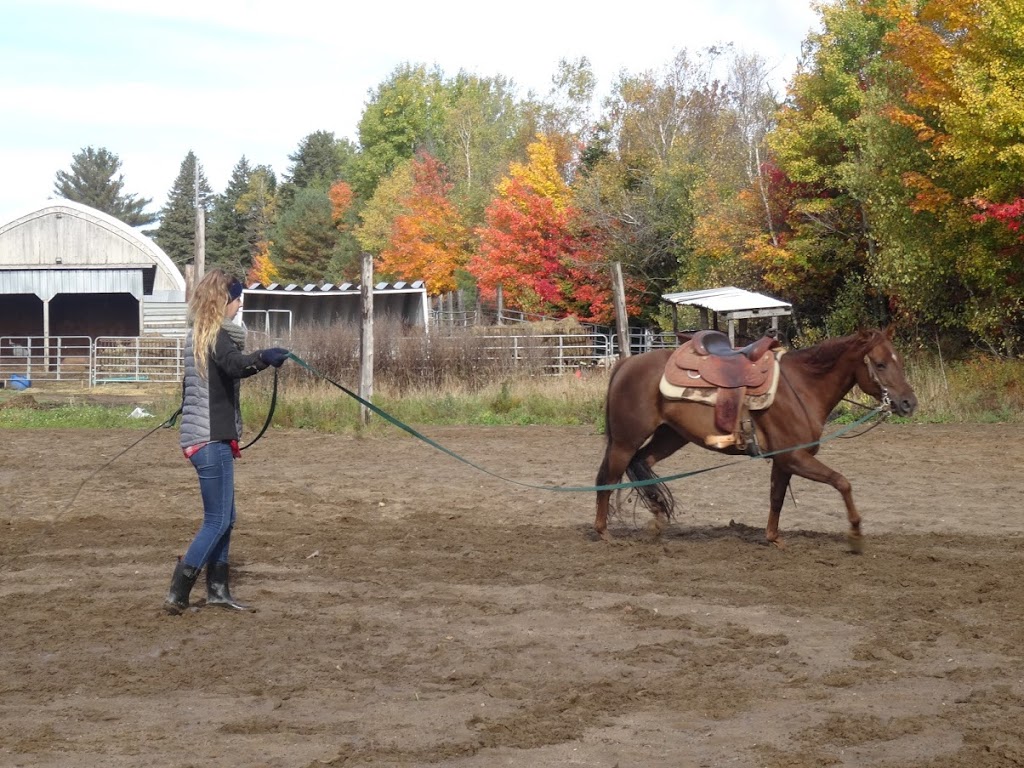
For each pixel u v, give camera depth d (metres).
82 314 48.28
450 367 24.23
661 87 45.00
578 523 10.45
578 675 5.74
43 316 45.19
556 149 50.50
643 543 9.26
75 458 15.55
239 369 6.80
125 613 7.05
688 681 5.61
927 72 23.86
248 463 15.00
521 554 8.90
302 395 21.55
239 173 123.62
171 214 100.69
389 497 12.05
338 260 72.62
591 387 22.50
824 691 5.46
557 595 7.47
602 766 4.50
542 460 15.21
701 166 40.56
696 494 12.08
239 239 98.38
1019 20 21.84
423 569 8.36
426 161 53.69
